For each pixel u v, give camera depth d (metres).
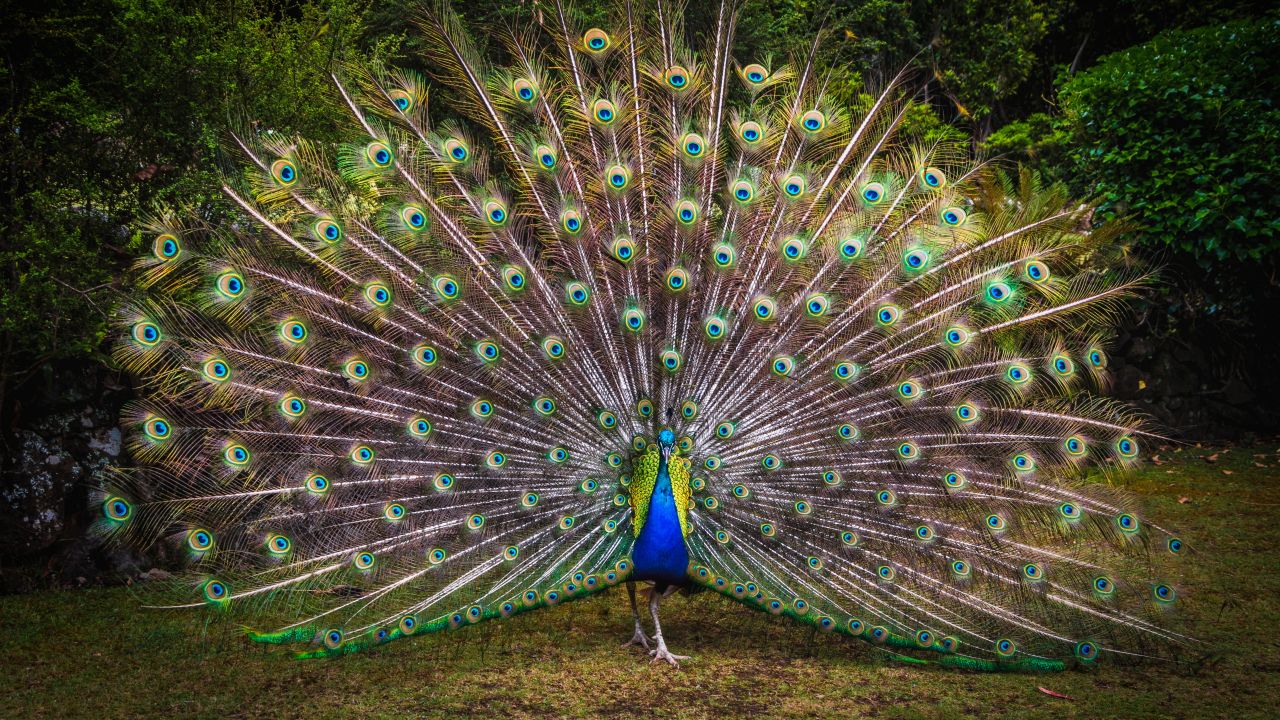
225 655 5.39
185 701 4.79
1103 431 5.37
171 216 5.61
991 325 5.42
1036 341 5.71
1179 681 5.00
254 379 5.29
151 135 6.51
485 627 5.98
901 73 5.76
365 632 5.01
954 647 5.25
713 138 5.77
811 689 5.02
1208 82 9.38
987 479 5.41
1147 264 9.74
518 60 5.87
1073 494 5.36
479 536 5.31
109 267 6.38
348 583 5.22
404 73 5.77
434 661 5.41
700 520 5.37
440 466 5.38
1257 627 5.65
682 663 5.40
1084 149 10.25
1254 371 10.49
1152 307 10.21
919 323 5.44
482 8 8.45
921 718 4.63
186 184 6.38
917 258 5.42
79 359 6.45
